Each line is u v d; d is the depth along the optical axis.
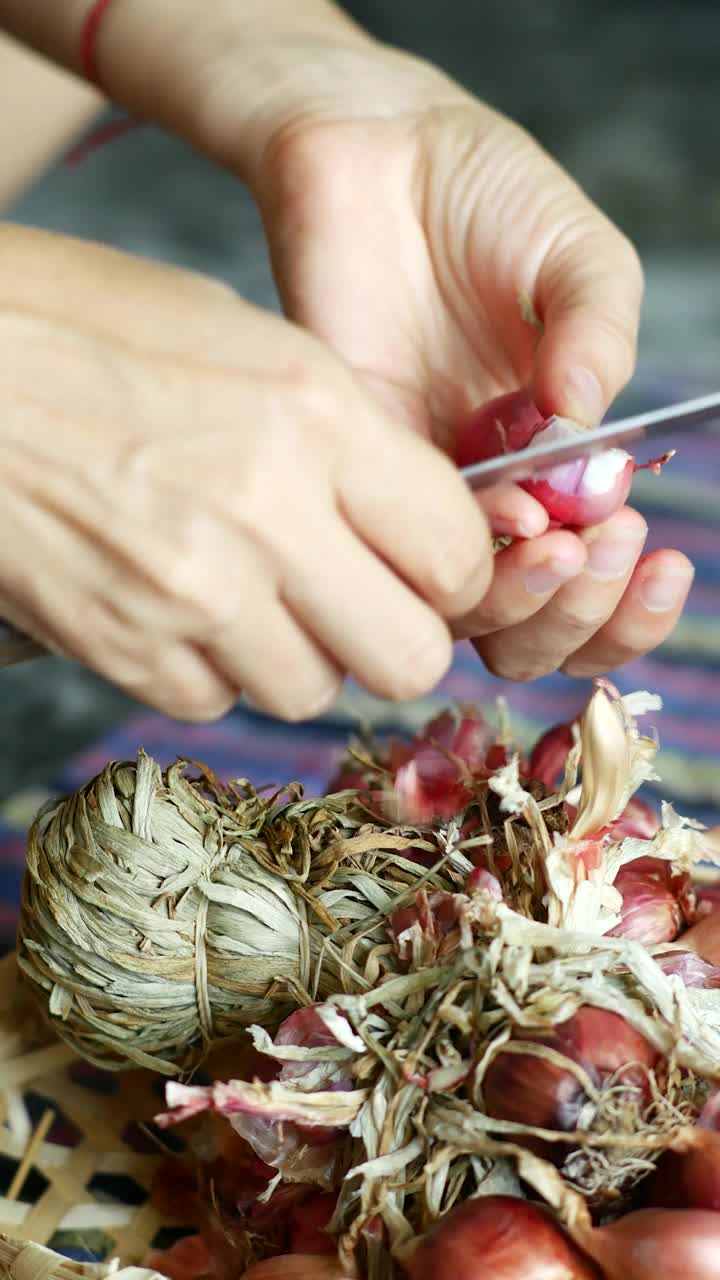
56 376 0.45
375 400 0.48
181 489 0.45
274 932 0.53
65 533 0.46
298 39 0.70
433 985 0.51
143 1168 0.56
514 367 0.65
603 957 0.50
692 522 0.97
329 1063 0.51
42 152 1.06
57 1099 0.58
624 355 0.56
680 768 0.75
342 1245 0.50
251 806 0.55
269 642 0.47
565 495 0.52
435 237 0.65
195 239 1.67
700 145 1.89
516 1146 0.49
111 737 0.79
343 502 0.46
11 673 1.04
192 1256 0.54
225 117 0.69
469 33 2.24
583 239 0.61
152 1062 0.54
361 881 0.54
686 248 1.62
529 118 1.97
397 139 0.66
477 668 0.83
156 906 0.53
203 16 0.70
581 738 0.52
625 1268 0.48
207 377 0.45
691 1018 0.51
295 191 0.66
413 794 0.56
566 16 2.30
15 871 0.71
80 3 0.72
